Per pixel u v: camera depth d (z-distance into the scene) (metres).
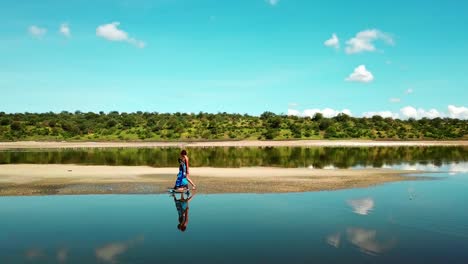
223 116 169.12
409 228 13.50
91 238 12.16
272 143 106.31
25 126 136.38
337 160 48.03
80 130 134.88
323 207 17.25
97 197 19.92
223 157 54.12
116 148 85.25
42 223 14.20
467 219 14.95
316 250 11.00
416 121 166.12
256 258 10.27
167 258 10.23
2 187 23.12
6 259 10.13
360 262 10.04
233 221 14.55
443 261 10.18
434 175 30.27
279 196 20.25
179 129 134.12
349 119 159.50
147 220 14.67
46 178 27.14
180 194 20.89
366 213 15.98
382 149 80.06
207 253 10.68
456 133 136.88
